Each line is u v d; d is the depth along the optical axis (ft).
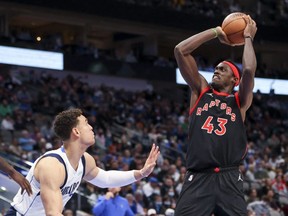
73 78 88.94
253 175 64.69
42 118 72.84
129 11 96.94
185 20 101.30
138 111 87.04
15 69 87.56
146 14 98.43
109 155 59.00
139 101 91.25
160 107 92.07
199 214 14.87
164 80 98.94
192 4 102.99
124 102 89.97
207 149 15.08
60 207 14.66
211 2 107.34
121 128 75.82
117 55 102.63
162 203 48.60
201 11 103.09
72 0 92.27
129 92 95.61
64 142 15.57
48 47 86.79
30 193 15.20
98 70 92.32
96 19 98.07
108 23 100.58
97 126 73.41
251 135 86.89
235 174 15.16
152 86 104.83
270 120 97.40
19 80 84.07
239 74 16.05
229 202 14.88
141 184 50.60
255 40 106.83
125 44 112.06
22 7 91.40
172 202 49.52
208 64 107.96
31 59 84.79
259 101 99.04
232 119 15.35
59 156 15.30
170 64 101.81
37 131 62.69
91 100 84.28
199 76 16.05
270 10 113.39
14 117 69.46
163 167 58.39
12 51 83.05
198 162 15.14
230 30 16.01
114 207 29.94
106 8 95.14
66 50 90.48
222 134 15.17
